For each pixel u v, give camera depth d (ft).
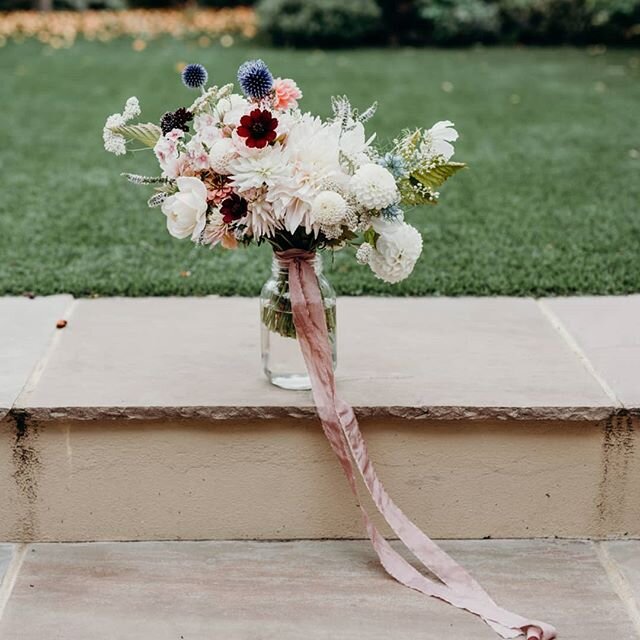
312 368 6.27
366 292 8.62
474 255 9.64
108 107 18.04
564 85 20.79
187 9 37.93
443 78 21.85
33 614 5.89
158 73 22.40
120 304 8.27
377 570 6.33
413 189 6.11
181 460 6.47
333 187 5.82
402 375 6.79
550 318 7.90
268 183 5.73
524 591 6.13
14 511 6.55
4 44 28.37
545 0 29.27
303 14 27.86
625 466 6.48
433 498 6.56
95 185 12.55
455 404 6.31
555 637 5.71
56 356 7.13
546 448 6.46
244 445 6.44
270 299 6.43
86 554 6.48
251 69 5.90
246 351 7.24
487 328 7.68
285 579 6.23
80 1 37.86
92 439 6.41
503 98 19.08
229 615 5.88
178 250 9.88
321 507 6.59
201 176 6.04
